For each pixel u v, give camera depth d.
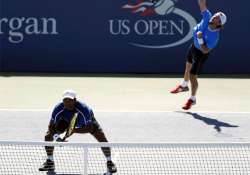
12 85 40.81
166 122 30.77
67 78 43.69
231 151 24.41
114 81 42.75
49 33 45.53
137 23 45.53
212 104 35.53
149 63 45.72
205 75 45.53
